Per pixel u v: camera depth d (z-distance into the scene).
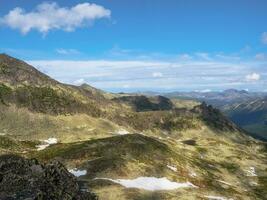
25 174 45.09
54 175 46.91
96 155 117.81
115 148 123.50
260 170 184.12
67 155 119.69
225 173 155.38
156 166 117.62
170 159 129.38
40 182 44.34
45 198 42.34
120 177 102.94
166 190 102.38
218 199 108.06
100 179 99.56
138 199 90.56
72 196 45.78
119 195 90.38
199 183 117.62
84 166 107.81
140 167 112.69
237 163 187.25
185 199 98.25
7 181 43.19
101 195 88.62
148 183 103.56
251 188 145.12
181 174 119.75
